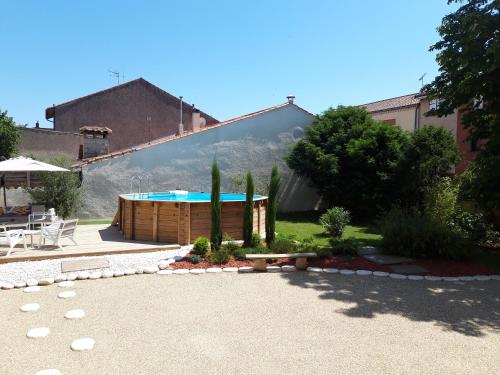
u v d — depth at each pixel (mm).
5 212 12547
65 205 14438
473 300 6348
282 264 8328
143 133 27797
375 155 16734
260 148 19469
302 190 20312
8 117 18797
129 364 4125
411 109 23234
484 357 4363
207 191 18219
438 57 10055
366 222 16359
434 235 9047
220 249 8930
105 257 8703
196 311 5691
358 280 7441
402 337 4867
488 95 10047
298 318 5461
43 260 8391
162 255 8961
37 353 4348
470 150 18438
